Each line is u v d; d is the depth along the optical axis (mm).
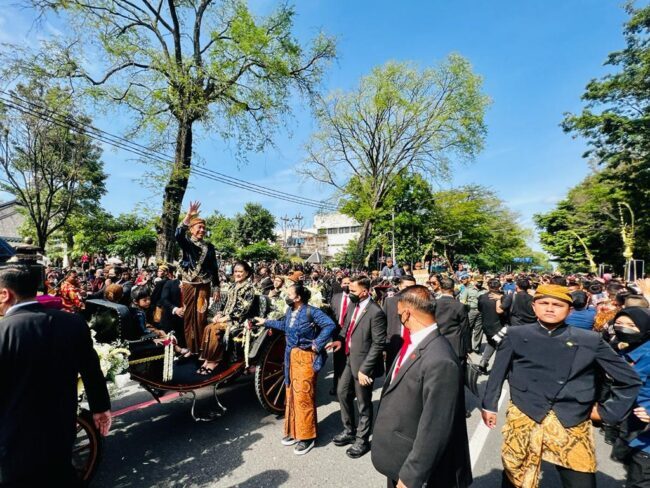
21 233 24906
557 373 2227
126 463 3336
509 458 2354
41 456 1764
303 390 3611
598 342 2207
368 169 23797
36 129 16641
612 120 17719
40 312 1916
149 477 3135
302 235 70688
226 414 4430
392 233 25984
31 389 1770
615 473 3393
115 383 3203
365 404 3635
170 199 12445
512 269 55656
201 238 4223
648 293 3766
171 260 12453
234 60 12414
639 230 22422
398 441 1954
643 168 18219
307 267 18219
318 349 3562
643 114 17703
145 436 3848
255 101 13266
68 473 1909
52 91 11742
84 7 11047
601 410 2193
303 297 3832
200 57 12719
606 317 5164
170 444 3689
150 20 12508
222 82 12359
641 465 2426
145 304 4500
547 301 2303
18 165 17344
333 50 15133
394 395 2023
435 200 31438
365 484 3076
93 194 24594
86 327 2107
